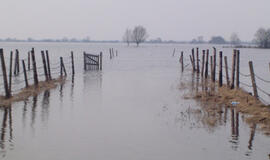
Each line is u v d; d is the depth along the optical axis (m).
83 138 13.06
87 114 17.12
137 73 39.59
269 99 22.38
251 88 27.80
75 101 20.58
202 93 23.23
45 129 14.21
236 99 20.11
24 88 24.77
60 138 13.00
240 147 12.12
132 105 19.61
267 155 11.31
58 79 30.81
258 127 14.74
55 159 10.79
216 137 13.30
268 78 36.06
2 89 25.20
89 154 11.30
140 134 13.70
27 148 11.77
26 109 18.03
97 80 31.66
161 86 27.95
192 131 14.16
